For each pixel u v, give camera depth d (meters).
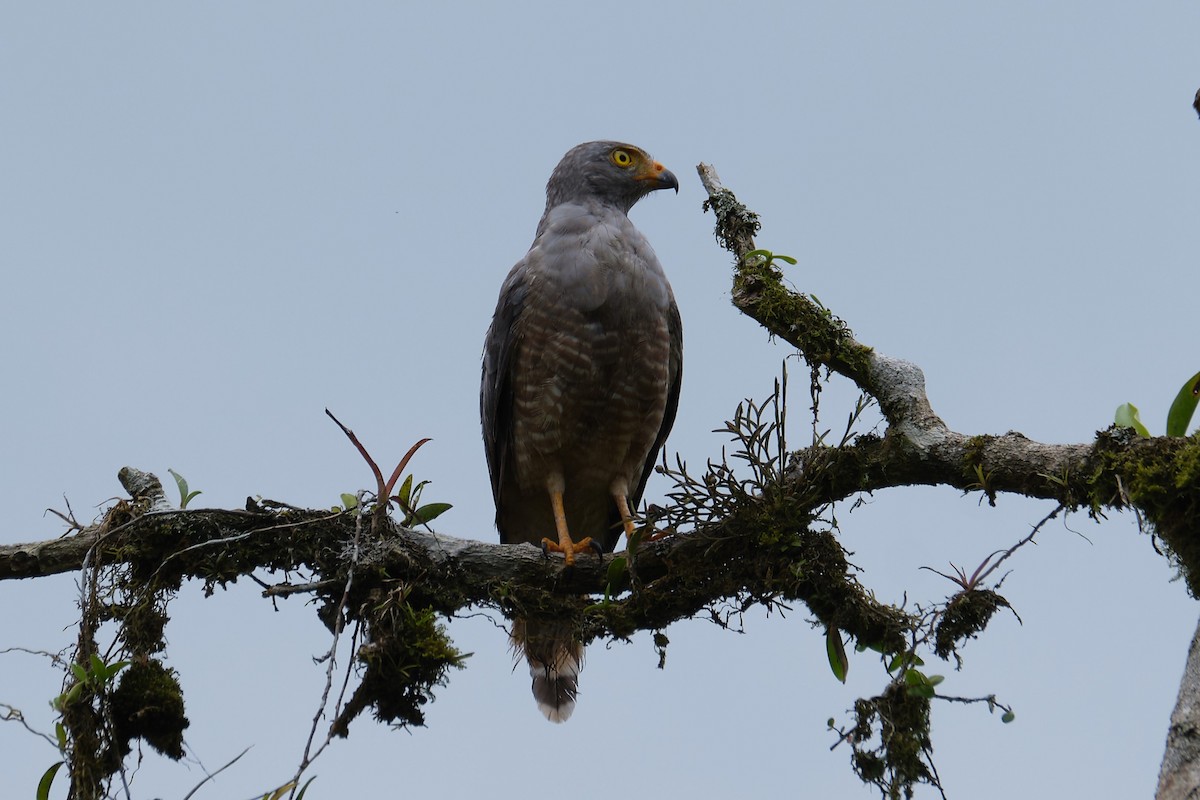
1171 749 5.86
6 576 10.18
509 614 10.48
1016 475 8.84
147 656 9.59
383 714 9.26
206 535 10.02
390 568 9.88
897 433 9.46
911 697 8.12
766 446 9.64
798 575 9.38
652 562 10.16
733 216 11.67
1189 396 8.38
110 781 9.19
